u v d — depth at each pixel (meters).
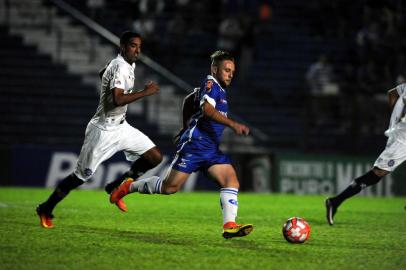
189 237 25.67
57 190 27.28
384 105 66.69
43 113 68.75
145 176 56.78
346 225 32.22
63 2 77.56
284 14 81.25
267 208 42.44
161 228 28.58
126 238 24.89
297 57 77.94
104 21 77.88
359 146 66.38
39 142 67.38
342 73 76.50
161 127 69.19
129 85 26.66
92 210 36.34
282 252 22.42
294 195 57.94
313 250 23.11
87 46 74.88
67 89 71.38
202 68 75.38
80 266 19.12
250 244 24.09
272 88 74.50
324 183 60.66
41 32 74.69
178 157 24.52
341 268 19.72
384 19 75.25
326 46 79.25
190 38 76.88
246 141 68.88
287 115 72.31
